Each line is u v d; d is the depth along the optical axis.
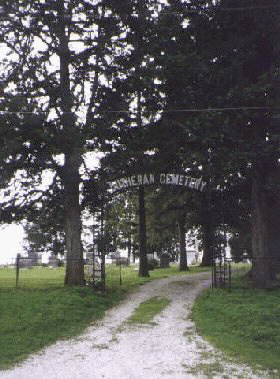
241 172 20.53
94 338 13.91
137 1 22.25
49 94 21.45
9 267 36.59
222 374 10.46
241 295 18.77
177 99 20.55
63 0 22.00
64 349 12.61
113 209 37.09
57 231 25.36
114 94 22.30
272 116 19.02
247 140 19.06
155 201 34.62
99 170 22.28
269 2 19.47
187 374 10.41
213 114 18.75
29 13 21.80
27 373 10.42
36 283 23.34
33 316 15.66
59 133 20.33
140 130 21.59
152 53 20.80
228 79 19.72
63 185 22.78
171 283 25.73
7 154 19.58
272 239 23.67
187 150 20.22
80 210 22.97
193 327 15.27
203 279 27.62
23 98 20.44
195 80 19.86
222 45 20.53
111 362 11.31
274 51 19.89
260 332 13.54
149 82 20.38
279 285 20.70
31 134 19.92
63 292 19.75
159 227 40.31
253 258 20.97
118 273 33.09
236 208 24.59
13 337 13.41
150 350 12.45
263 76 19.27
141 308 18.77
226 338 13.50
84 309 17.72
